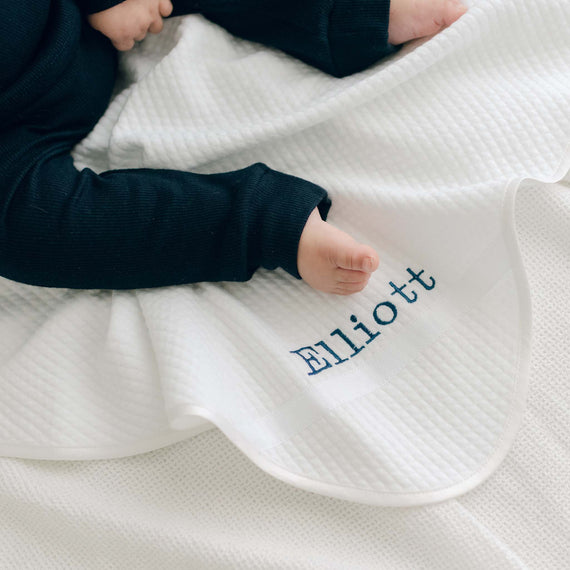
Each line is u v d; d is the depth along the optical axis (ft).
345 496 2.35
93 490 2.54
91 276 2.60
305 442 2.43
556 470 2.38
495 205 2.51
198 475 2.52
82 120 2.89
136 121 2.86
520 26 2.86
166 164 2.82
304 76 3.00
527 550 2.31
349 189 2.75
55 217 2.54
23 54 2.59
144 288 2.70
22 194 2.56
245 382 2.54
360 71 3.01
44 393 2.60
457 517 2.31
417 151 2.75
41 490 2.53
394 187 2.74
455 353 2.53
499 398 2.45
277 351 2.55
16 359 2.66
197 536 2.39
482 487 2.37
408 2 2.86
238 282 2.77
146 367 2.55
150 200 2.56
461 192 2.57
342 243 2.50
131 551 2.43
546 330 2.58
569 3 2.84
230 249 2.57
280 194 2.60
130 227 2.54
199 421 2.45
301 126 2.77
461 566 2.28
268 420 2.48
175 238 2.56
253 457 2.34
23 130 2.71
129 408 2.55
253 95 2.89
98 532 2.46
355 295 2.66
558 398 2.48
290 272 2.64
